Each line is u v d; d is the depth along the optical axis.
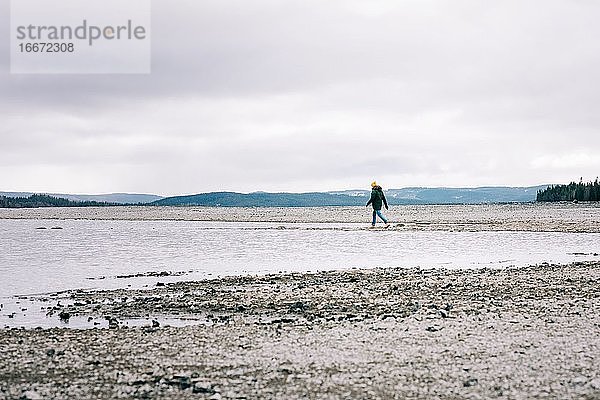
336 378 9.50
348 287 18.55
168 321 14.23
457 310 14.59
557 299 15.84
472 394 8.71
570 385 8.96
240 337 12.20
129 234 48.00
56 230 54.69
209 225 61.75
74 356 10.95
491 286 18.27
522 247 32.22
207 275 22.45
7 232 51.62
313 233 46.09
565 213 71.31
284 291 17.98
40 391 9.07
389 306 15.34
